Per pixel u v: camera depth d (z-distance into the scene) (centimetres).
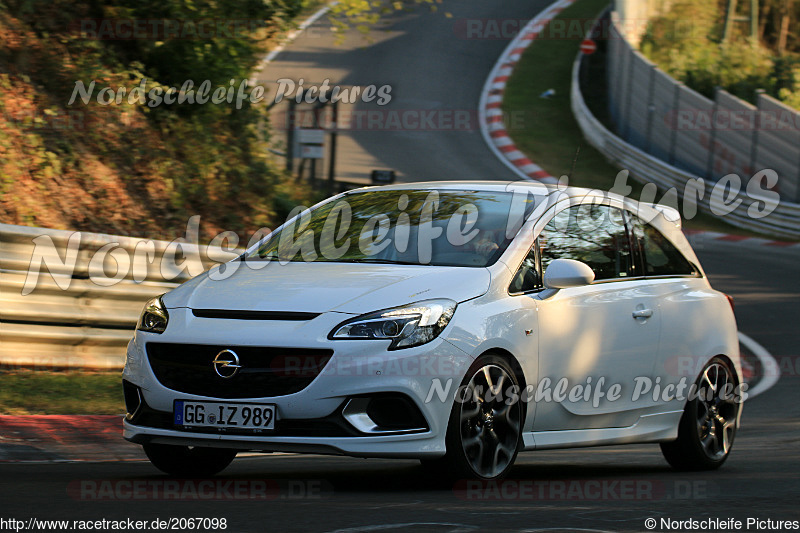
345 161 9588
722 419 2545
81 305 3328
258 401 1862
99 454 2481
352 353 1859
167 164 4619
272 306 1950
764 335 5156
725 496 1919
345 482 2073
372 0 5259
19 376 3133
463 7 15375
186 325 1966
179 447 2159
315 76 11819
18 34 4450
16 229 3111
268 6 4856
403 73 12556
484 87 12644
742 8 15950
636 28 13200
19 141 4050
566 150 10931
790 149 9262
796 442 2994
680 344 2442
